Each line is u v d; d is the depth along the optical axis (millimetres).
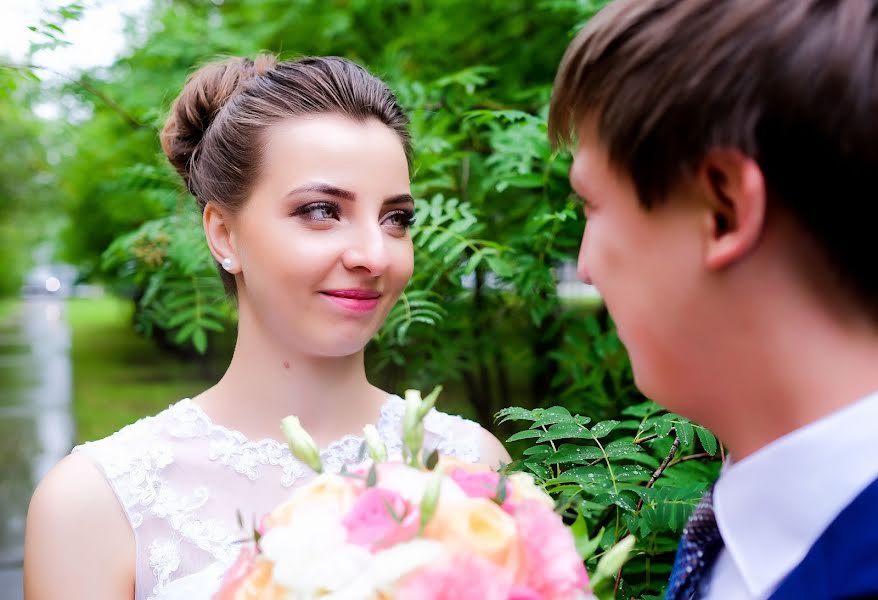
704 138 703
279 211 1324
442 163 2510
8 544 4926
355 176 1320
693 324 757
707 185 718
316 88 1369
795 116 676
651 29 746
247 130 1352
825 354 717
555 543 766
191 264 2479
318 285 1323
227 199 1394
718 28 710
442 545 708
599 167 798
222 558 1325
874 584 654
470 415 3586
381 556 689
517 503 813
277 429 1440
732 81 695
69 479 1325
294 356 1417
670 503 1404
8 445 7832
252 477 1396
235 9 4250
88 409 9492
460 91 2857
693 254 740
